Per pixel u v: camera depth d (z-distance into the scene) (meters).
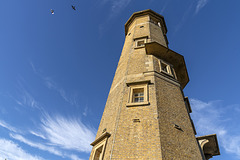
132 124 9.95
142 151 8.54
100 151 11.15
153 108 10.66
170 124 10.20
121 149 8.81
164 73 14.42
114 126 10.24
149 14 25.58
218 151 14.19
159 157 8.11
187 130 10.63
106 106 14.03
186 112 11.98
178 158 8.64
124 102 11.57
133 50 17.62
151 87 12.30
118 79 15.23
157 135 9.07
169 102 11.80
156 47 16.05
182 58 16.78
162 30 24.86
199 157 9.52
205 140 12.86
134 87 12.62
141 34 20.70
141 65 14.94
